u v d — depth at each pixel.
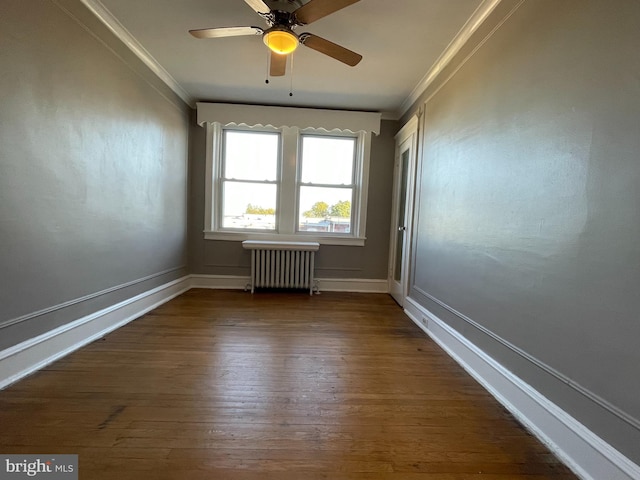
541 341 1.56
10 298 1.78
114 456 1.30
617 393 1.18
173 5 2.28
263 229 4.55
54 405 1.63
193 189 4.34
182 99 3.95
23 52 1.79
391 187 4.45
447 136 2.68
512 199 1.80
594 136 1.30
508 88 1.87
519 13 1.79
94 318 2.49
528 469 1.32
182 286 4.14
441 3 2.13
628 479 1.12
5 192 1.73
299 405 1.71
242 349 2.41
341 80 3.36
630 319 1.14
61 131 2.09
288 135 4.36
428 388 1.95
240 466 1.28
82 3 2.21
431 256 2.93
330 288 4.50
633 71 1.15
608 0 1.25
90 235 2.42
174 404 1.68
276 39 2.04
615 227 1.20
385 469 1.29
